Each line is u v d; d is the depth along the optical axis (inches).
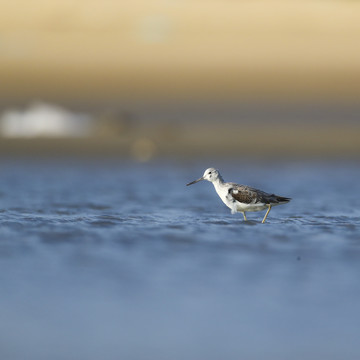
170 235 679.7
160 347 426.6
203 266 578.2
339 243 654.5
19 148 1450.5
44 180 1153.4
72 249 625.0
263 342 435.5
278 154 1466.5
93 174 1237.1
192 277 547.8
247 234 686.5
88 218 764.0
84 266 573.9
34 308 481.7
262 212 832.3
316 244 649.6
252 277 549.6
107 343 432.1
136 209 854.5
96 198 956.6
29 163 1338.6
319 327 454.6
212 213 825.5
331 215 810.8
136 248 631.2
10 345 426.0
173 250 626.2
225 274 557.6
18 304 488.1
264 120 1788.9
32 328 450.3
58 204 885.2
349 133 1642.5
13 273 553.9
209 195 1021.8
